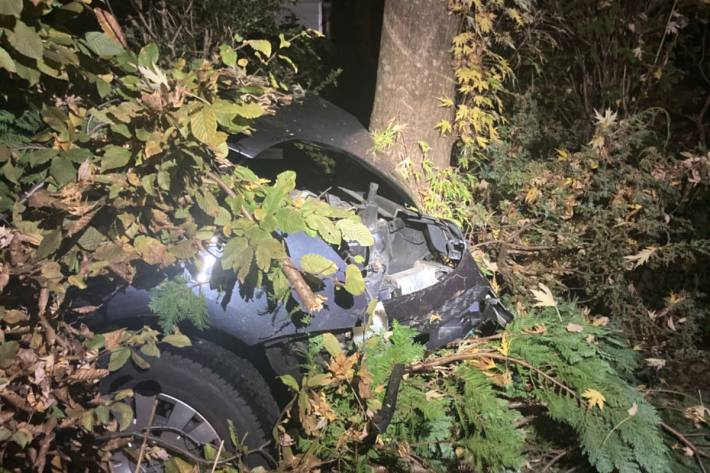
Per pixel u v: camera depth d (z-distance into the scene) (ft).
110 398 8.22
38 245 6.94
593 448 8.79
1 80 8.08
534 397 9.76
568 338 9.90
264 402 8.55
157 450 8.25
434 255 10.98
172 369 8.28
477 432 8.93
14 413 6.57
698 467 9.53
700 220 14.26
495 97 15.35
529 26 16.48
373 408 8.24
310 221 7.79
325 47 21.03
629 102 16.87
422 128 14.38
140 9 14.25
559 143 15.74
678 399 11.30
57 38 7.84
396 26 14.06
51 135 7.65
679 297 13.55
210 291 8.02
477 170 15.43
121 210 7.43
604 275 13.42
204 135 7.36
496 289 12.97
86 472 7.63
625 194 13.75
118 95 8.29
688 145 16.80
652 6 16.76
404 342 8.93
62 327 7.27
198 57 14.32
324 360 8.81
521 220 13.82
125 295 7.93
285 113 10.83
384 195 11.48
